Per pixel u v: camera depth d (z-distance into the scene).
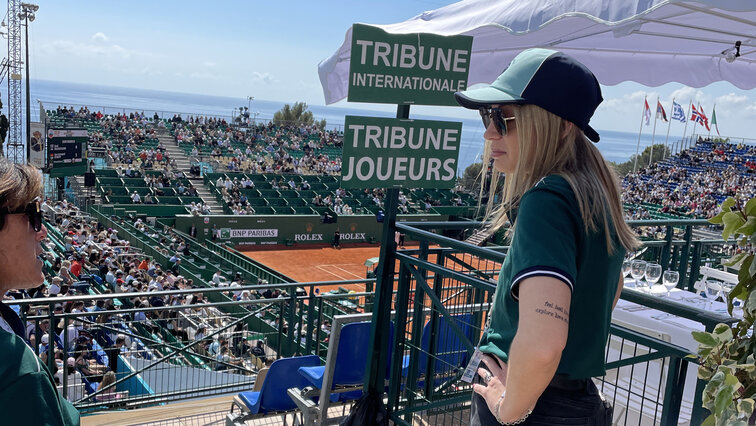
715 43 4.51
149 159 36.75
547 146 1.32
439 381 4.00
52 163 31.08
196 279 20.70
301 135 53.56
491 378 1.38
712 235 16.67
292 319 6.43
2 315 1.30
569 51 5.04
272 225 32.97
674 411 2.28
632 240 1.39
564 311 1.13
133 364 7.07
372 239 36.00
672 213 37.28
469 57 3.54
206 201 33.97
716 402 1.39
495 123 1.39
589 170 1.33
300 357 4.26
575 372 1.37
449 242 3.11
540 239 1.19
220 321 10.23
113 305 11.85
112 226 27.25
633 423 3.45
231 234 31.77
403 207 36.59
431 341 3.81
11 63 40.53
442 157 3.56
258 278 21.23
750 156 53.22
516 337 1.14
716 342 1.52
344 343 3.97
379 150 3.38
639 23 3.52
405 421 3.56
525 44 4.57
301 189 38.09
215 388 6.27
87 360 7.60
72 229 23.09
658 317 3.77
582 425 1.41
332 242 34.84
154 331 10.42
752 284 1.50
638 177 49.91
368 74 3.27
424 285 3.37
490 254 2.82
